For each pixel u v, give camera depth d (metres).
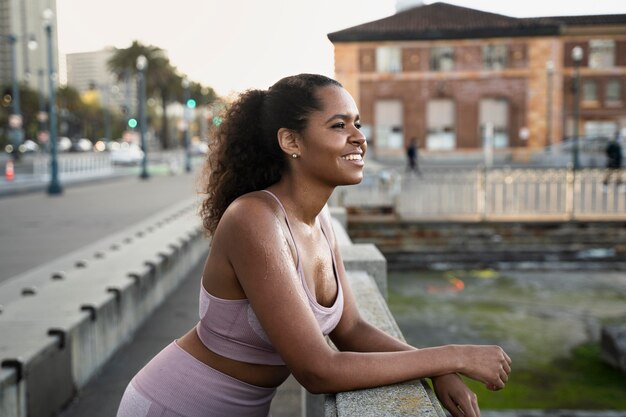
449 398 1.69
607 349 7.10
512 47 43.19
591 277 12.18
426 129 44.19
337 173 1.70
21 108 75.44
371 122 44.22
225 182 1.86
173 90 71.19
